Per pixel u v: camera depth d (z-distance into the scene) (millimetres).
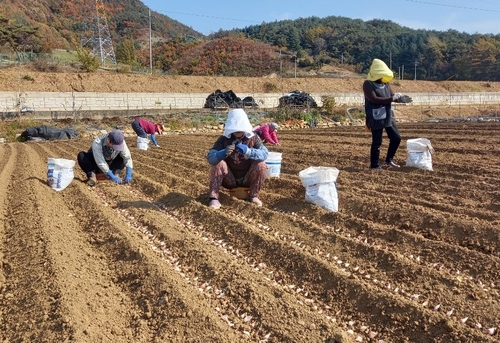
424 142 8430
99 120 25969
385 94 8219
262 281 4156
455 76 76312
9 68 36094
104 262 4855
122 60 62562
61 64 40656
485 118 27094
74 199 7488
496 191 6473
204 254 4809
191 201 6727
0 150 15891
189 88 38844
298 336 3311
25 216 6371
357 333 3432
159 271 4387
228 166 6613
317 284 4129
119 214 6578
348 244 4836
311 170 6500
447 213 5512
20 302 3939
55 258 4727
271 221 5812
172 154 13016
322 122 28984
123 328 3551
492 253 4527
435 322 3330
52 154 13977
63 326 3420
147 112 30031
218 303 3877
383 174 8195
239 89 41156
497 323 3316
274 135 13148
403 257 4406
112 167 8984
